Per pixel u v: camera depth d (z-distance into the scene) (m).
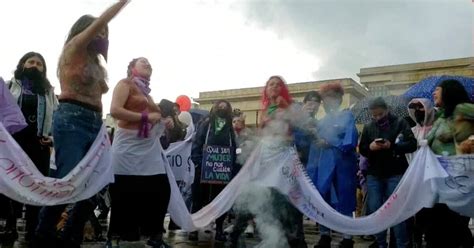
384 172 4.16
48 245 3.24
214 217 4.46
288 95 4.29
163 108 6.09
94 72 3.27
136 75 3.81
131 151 3.63
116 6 3.10
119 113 3.53
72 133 3.20
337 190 4.45
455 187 3.60
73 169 3.20
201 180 5.59
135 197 3.63
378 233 4.30
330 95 4.52
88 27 3.15
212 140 5.58
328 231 4.47
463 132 3.59
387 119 4.22
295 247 4.26
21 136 4.45
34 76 4.55
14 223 4.55
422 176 3.81
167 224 7.50
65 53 3.22
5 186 3.23
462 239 3.65
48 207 3.26
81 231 3.44
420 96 7.04
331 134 4.46
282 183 4.11
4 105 3.95
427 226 3.79
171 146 6.23
